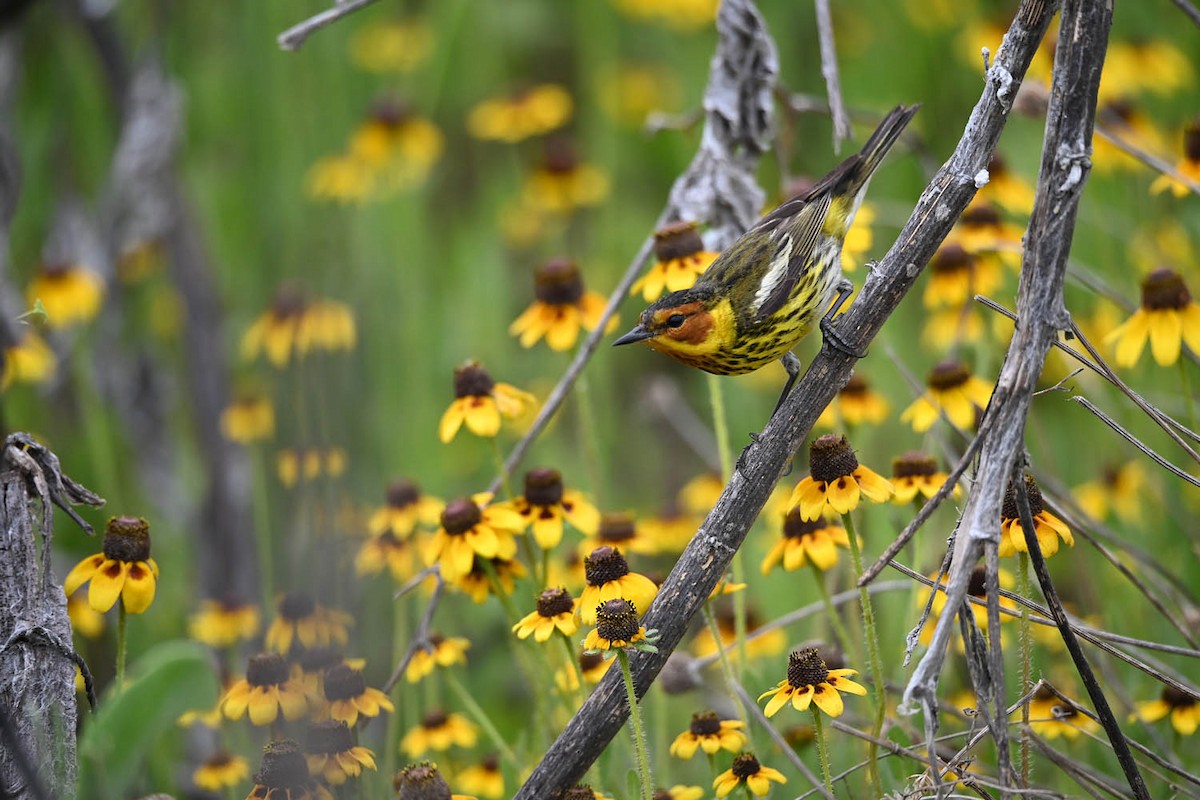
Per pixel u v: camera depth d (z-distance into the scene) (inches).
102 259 566.9
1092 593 377.4
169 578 524.4
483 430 329.7
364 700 290.7
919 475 323.3
